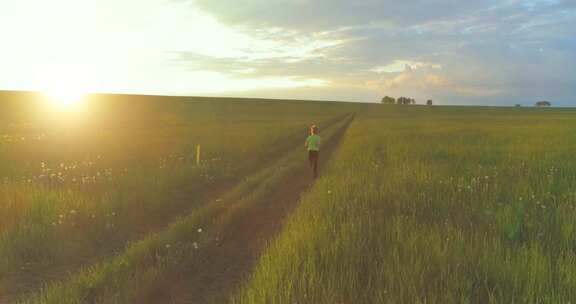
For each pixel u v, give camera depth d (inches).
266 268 163.5
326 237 194.1
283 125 1381.6
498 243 178.9
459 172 386.6
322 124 1546.5
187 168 457.1
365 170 430.0
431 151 592.1
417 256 166.7
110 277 172.4
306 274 151.5
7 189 298.4
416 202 266.1
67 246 217.9
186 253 201.0
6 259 192.7
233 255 209.6
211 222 264.1
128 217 271.9
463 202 263.1
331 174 431.5
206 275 183.2
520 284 138.6
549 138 809.5
